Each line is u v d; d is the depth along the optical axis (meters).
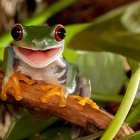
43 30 0.21
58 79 0.22
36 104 0.20
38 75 0.22
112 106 0.27
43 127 0.29
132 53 0.21
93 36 0.23
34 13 0.44
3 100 0.21
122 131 0.20
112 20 0.23
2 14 0.40
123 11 0.23
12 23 0.42
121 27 0.22
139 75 0.19
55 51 0.21
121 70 0.34
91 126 0.20
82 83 0.23
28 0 0.44
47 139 0.32
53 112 0.20
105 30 0.22
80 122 0.20
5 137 0.24
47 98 0.20
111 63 0.34
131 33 0.22
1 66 0.26
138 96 0.29
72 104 0.20
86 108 0.20
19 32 0.21
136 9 0.23
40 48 0.21
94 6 0.50
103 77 0.33
